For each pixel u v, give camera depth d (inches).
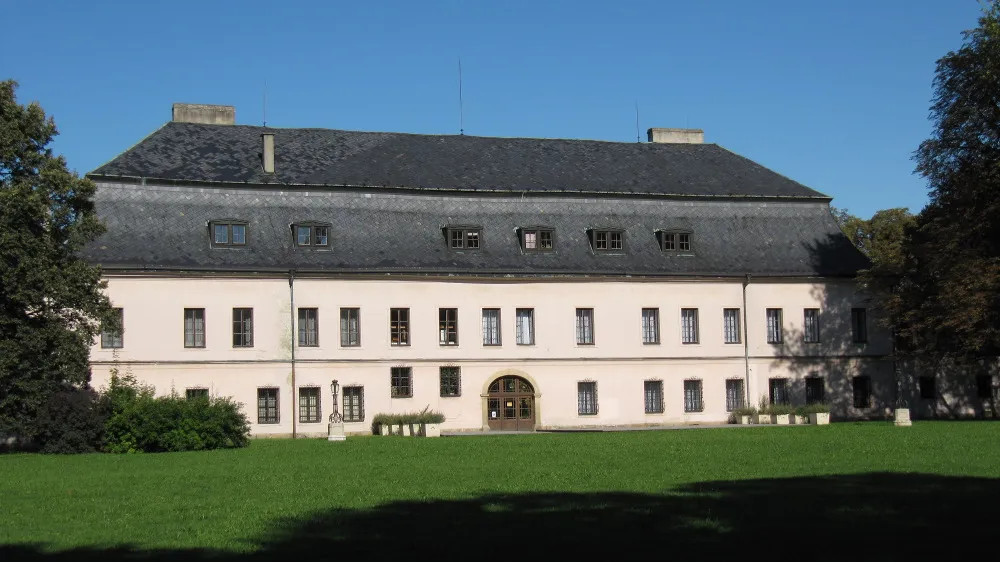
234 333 2448.3
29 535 860.6
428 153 2832.2
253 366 2452.0
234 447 1927.9
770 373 2800.2
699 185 2915.8
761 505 962.7
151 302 2390.5
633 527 852.6
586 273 2679.6
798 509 934.4
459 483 1189.7
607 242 2738.7
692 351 2751.0
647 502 995.9
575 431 2465.6
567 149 2987.2
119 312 2367.1
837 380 2839.6
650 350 2721.5
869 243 3929.6
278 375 2466.8
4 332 1807.3
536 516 918.4
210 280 2433.6
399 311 2564.0
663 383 2728.8
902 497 1002.7
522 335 2655.0
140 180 2471.7
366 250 2566.4
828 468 1291.8
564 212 2755.9
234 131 2726.4
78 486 1224.2
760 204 2910.9
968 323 2400.3
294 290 2491.4
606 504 984.3
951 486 1085.1
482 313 2623.0
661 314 2741.1
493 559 735.1
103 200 2442.2
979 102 2546.8
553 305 2669.8
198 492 1139.3
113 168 2485.2
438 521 898.7
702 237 2827.3
